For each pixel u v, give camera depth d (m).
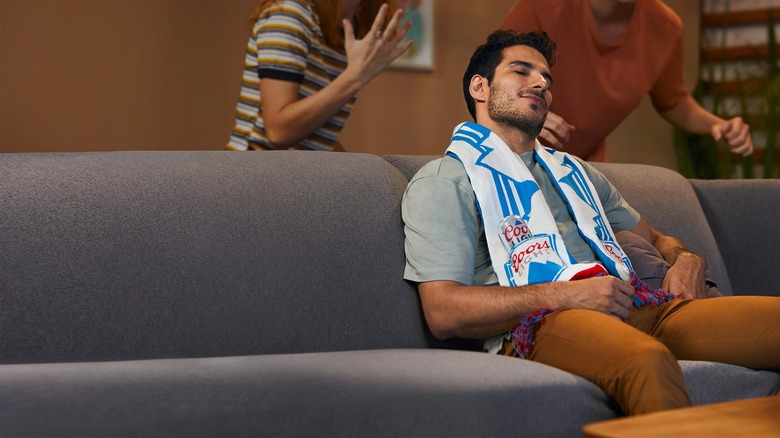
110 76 3.28
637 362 1.36
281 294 1.75
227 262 1.73
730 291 2.43
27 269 1.59
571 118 2.77
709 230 2.48
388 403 1.22
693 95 5.20
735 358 1.68
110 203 1.70
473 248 1.79
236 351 1.69
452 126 4.28
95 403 1.16
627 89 2.79
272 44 2.28
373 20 2.53
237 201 1.79
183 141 3.49
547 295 1.65
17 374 1.28
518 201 1.84
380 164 2.02
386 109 4.01
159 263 1.68
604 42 2.71
